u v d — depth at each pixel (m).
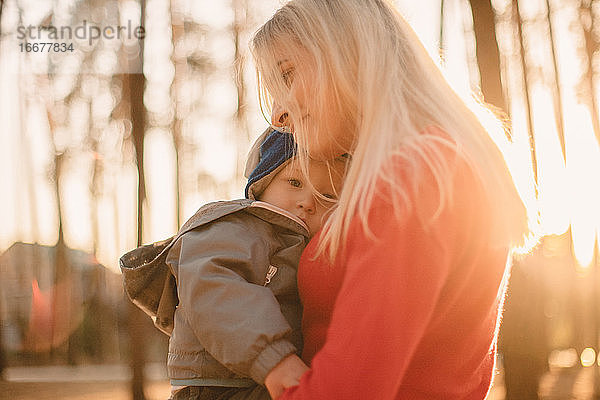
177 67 11.81
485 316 1.14
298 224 1.42
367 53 1.16
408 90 1.15
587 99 11.52
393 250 1.00
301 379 1.03
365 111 1.14
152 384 11.86
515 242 1.21
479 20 5.66
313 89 1.23
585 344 14.02
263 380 1.18
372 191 1.05
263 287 1.27
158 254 1.52
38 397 10.78
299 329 1.38
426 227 1.00
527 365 5.48
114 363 17.34
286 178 1.46
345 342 0.99
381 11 1.22
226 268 1.30
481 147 1.12
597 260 13.59
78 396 10.80
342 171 1.45
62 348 17.39
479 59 5.66
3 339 13.78
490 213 1.08
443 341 1.10
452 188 1.04
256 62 1.34
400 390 1.09
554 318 12.75
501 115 1.70
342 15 1.20
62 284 17.47
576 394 9.48
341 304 1.03
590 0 11.32
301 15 1.24
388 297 0.98
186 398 1.36
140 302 1.50
